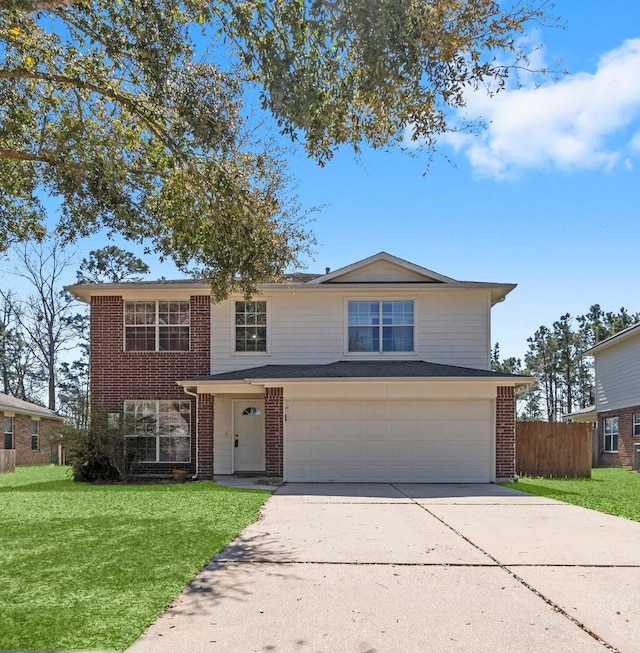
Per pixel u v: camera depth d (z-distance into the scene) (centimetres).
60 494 1397
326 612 548
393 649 465
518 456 1966
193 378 1852
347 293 1888
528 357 6147
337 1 709
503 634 496
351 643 476
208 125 930
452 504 1234
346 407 1691
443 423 1689
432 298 1884
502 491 1465
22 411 2991
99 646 464
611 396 2936
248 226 1062
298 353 1880
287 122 782
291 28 745
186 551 775
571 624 520
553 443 1966
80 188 1074
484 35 771
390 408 1691
